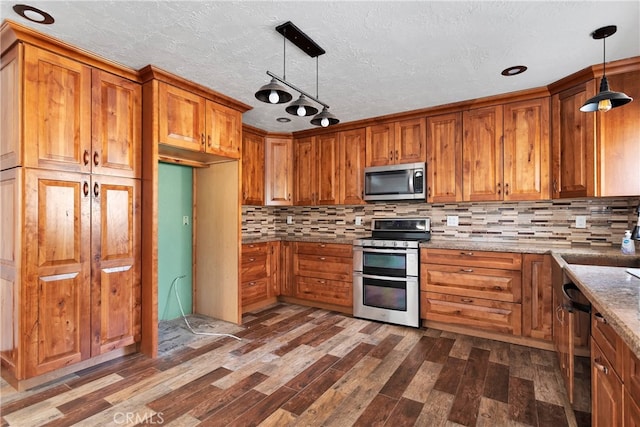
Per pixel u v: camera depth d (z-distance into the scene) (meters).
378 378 2.25
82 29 1.96
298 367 2.40
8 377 2.10
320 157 4.12
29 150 2.01
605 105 1.78
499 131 3.08
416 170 3.41
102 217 2.36
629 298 1.13
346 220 4.31
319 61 2.35
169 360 2.50
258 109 3.39
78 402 1.94
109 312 2.40
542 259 2.69
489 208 3.44
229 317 3.39
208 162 3.53
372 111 3.50
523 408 1.89
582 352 1.94
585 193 2.53
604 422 1.16
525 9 1.76
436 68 2.47
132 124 2.53
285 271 4.14
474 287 2.97
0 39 2.04
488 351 2.69
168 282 3.46
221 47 2.17
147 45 2.15
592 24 1.89
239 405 1.93
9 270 2.06
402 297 3.31
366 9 1.76
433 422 1.78
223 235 3.45
